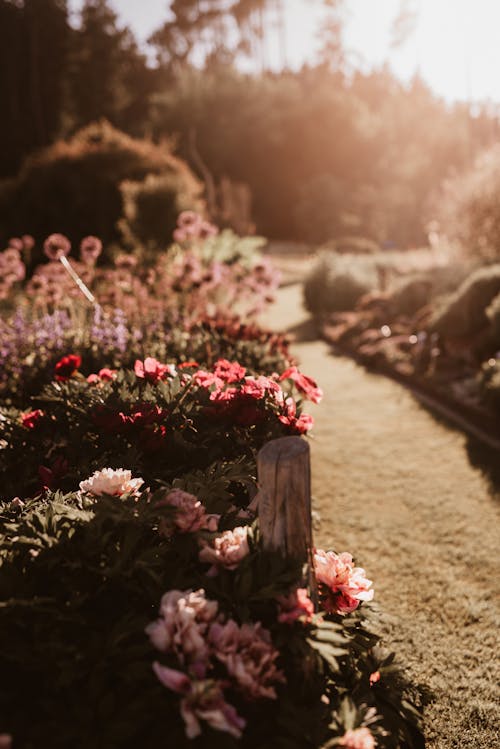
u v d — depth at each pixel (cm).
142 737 132
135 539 159
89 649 139
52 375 426
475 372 677
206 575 161
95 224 1586
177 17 5178
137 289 595
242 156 4153
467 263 1091
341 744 136
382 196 3888
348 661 175
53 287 557
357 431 573
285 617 147
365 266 1319
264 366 401
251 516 196
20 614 144
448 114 5353
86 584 157
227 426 245
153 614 159
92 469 233
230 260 1238
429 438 543
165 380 278
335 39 5894
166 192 1325
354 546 367
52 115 3803
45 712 133
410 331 878
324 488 452
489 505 412
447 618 296
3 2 3662
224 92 4259
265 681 138
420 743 208
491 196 1338
